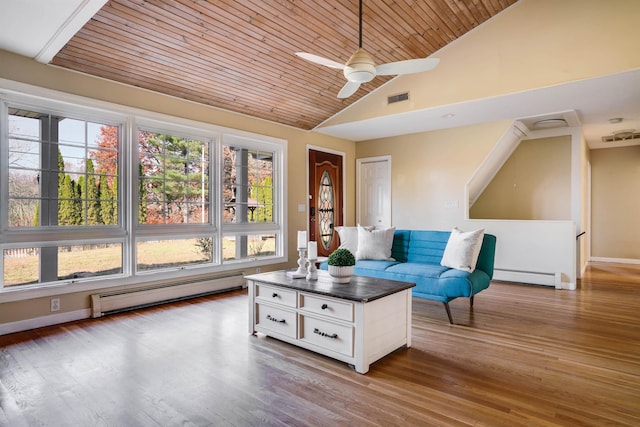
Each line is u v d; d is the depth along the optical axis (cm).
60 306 331
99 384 213
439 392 204
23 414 183
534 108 460
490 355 257
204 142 454
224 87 419
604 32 353
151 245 404
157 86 390
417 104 472
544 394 202
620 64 345
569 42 371
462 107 456
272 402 193
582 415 181
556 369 234
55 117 338
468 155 555
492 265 372
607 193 743
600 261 743
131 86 378
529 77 394
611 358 251
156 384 213
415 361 247
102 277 358
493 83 416
